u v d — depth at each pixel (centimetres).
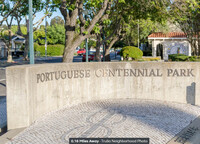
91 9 1748
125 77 874
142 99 863
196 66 833
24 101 587
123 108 737
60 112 709
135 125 577
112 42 2561
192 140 494
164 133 530
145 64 862
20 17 2927
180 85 848
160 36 3117
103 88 870
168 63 850
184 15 1620
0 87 1262
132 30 3359
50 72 723
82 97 834
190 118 652
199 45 2386
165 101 845
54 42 6256
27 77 591
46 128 565
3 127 602
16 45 5544
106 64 866
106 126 569
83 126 570
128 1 1719
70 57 1219
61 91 771
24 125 591
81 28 1205
